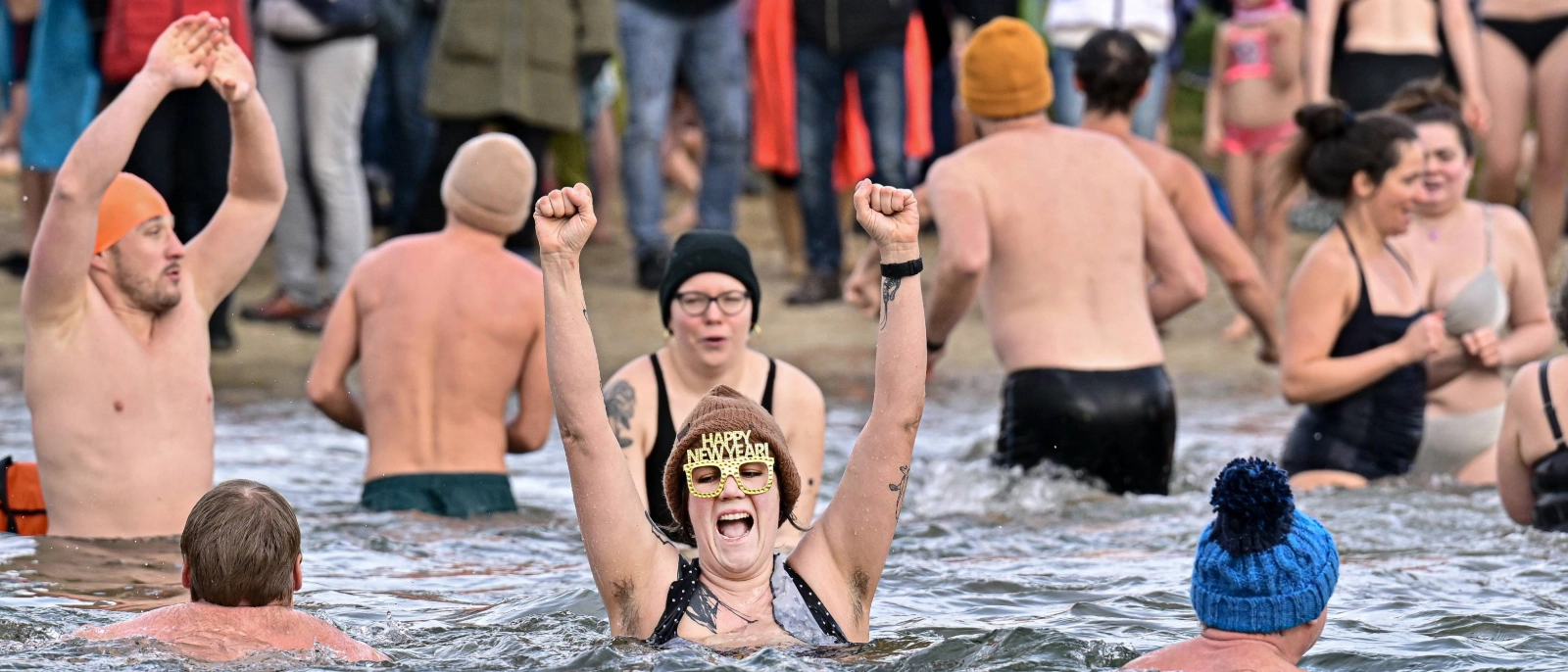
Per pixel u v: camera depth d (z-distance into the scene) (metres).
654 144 28.91
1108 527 14.78
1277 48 27.80
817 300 29.45
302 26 25.06
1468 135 18.38
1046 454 16.47
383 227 32.47
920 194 18.17
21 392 22.89
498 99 24.73
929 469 17.45
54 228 12.62
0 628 9.97
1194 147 36.66
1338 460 17.12
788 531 12.75
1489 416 17.34
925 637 10.03
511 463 19.47
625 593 9.60
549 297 9.35
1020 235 16.70
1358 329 17.03
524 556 13.42
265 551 9.66
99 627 9.73
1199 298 17.28
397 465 15.37
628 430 12.83
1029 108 17.09
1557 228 26.80
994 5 29.00
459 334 15.34
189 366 13.72
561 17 25.27
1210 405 24.23
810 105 28.31
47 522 13.31
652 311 28.86
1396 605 11.29
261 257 31.23
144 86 12.69
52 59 24.84
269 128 13.64
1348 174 16.89
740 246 13.11
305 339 26.58
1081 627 10.70
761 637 9.49
